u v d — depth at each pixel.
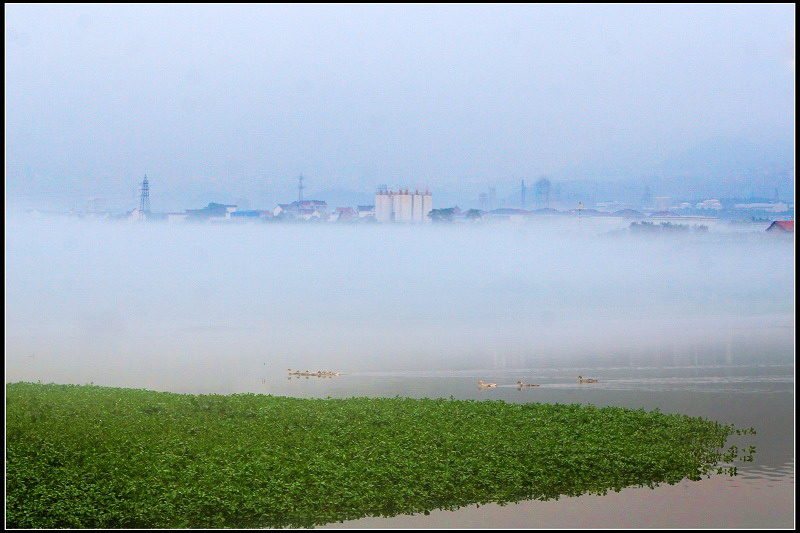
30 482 31.39
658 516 30.61
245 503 30.05
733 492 33.34
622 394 57.97
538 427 40.66
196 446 35.91
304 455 35.00
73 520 28.88
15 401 45.03
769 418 47.72
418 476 32.94
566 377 67.06
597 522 30.06
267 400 46.78
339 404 45.91
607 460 35.75
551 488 33.28
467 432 39.25
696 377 65.75
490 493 32.50
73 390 50.19
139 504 29.83
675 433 41.00
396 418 42.06
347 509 30.50
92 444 36.09
